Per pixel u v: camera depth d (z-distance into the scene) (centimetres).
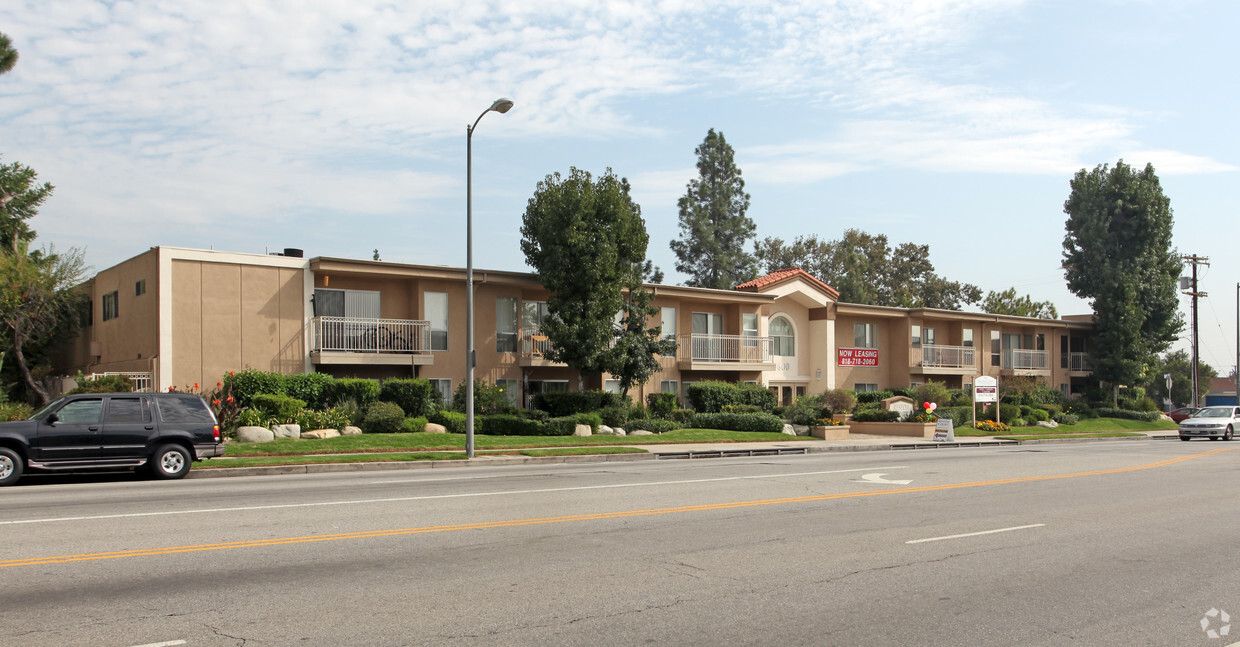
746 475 1759
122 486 1514
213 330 2614
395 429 2572
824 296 4362
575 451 2373
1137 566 884
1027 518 1197
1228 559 926
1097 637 636
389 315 2978
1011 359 5153
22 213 3631
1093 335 5644
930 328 4884
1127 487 1614
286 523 1069
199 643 586
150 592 722
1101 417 5153
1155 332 5441
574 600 714
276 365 2719
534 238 3119
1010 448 3045
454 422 2708
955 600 735
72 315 3234
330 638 602
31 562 832
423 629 626
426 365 3003
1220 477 1836
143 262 2680
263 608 677
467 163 2272
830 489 1503
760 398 3766
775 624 653
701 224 6381
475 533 1016
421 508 1212
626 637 614
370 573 804
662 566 848
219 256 2638
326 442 2214
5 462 1527
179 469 1677
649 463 2186
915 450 2898
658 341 3247
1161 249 5422
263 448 2072
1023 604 726
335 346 2803
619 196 3050
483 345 3158
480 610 680
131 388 2439
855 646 604
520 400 3250
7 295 2744
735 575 813
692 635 621
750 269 6562
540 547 937
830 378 4369
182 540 949
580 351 2969
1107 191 5397
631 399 3322
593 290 2978
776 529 1070
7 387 2908
